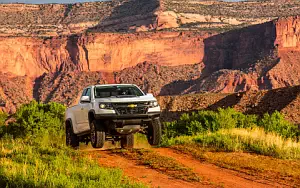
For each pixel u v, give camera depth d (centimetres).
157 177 1220
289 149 1579
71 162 1345
